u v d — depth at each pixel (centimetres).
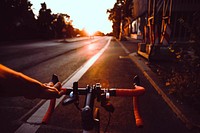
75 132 329
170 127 348
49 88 87
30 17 4406
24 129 338
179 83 489
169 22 1009
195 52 476
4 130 334
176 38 2575
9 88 58
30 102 469
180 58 514
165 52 985
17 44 2889
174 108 412
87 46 2534
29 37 4616
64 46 2538
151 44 1031
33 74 783
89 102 110
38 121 366
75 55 1466
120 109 423
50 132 328
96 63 1070
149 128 345
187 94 444
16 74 63
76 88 126
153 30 1062
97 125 126
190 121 343
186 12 2547
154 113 406
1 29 3484
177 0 2503
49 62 1107
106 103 131
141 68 861
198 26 471
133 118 380
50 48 2169
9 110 419
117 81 670
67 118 381
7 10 3422
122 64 1029
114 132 330
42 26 5288
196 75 477
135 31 4703
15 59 1215
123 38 4184
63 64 1035
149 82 650
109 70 866
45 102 471
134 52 1602
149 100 482
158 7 1091
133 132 330
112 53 1595
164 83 589
